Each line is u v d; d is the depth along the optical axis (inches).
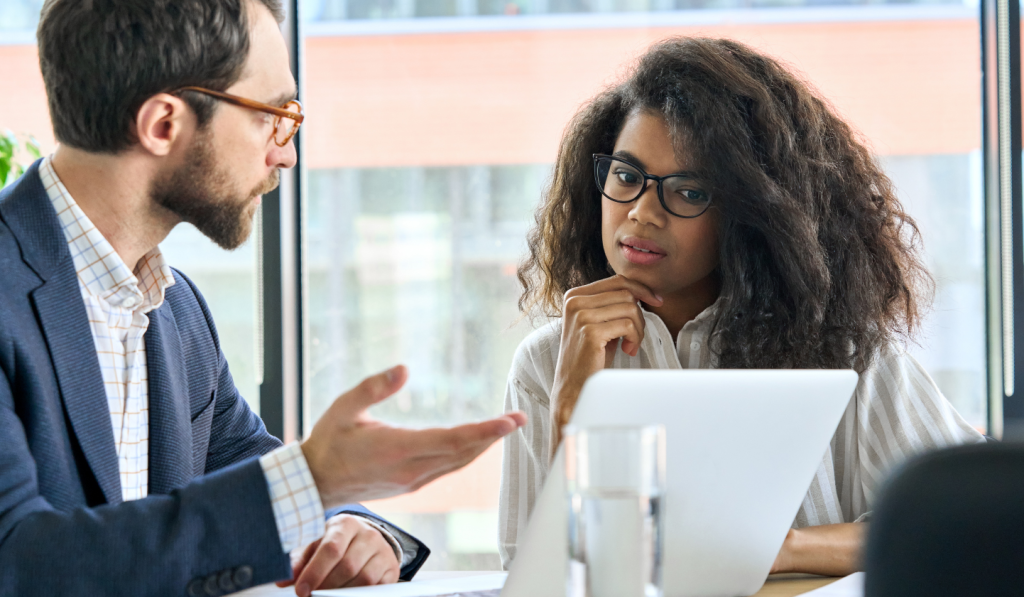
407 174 103.3
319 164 100.3
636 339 47.8
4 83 90.7
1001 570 15.1
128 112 38.3
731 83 49.0
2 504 30.4
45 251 37.2
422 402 104.3
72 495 35.4
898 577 15.8
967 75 97.2
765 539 31.4
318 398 99.1
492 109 103.8
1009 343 92.8
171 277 44.3
